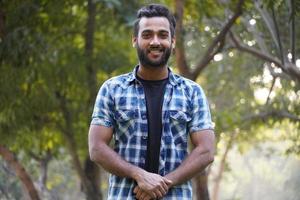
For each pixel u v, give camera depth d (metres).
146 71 3.60
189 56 13.44
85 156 11.19
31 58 9.03
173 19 3.64
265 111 12.08
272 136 16.25
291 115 11.69
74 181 18.94
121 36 10.65
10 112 9.66
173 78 3.65
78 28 10.25
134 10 8.82
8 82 9.11
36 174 14.09
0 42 8.89
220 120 10.58
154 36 3.55
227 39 9.87
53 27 9.86
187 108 3.60
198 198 8.30
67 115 10.33
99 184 10.99
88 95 10.32
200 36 10.63
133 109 3.56
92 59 9.88
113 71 10.66
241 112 13.51
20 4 9.01
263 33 9.73
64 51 9.73
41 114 9.93
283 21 9.34
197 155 3.53
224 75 14.17
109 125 3.59
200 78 15.45
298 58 9.75
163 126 3.55
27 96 9.48
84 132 11.05
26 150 11.41
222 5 8.74
